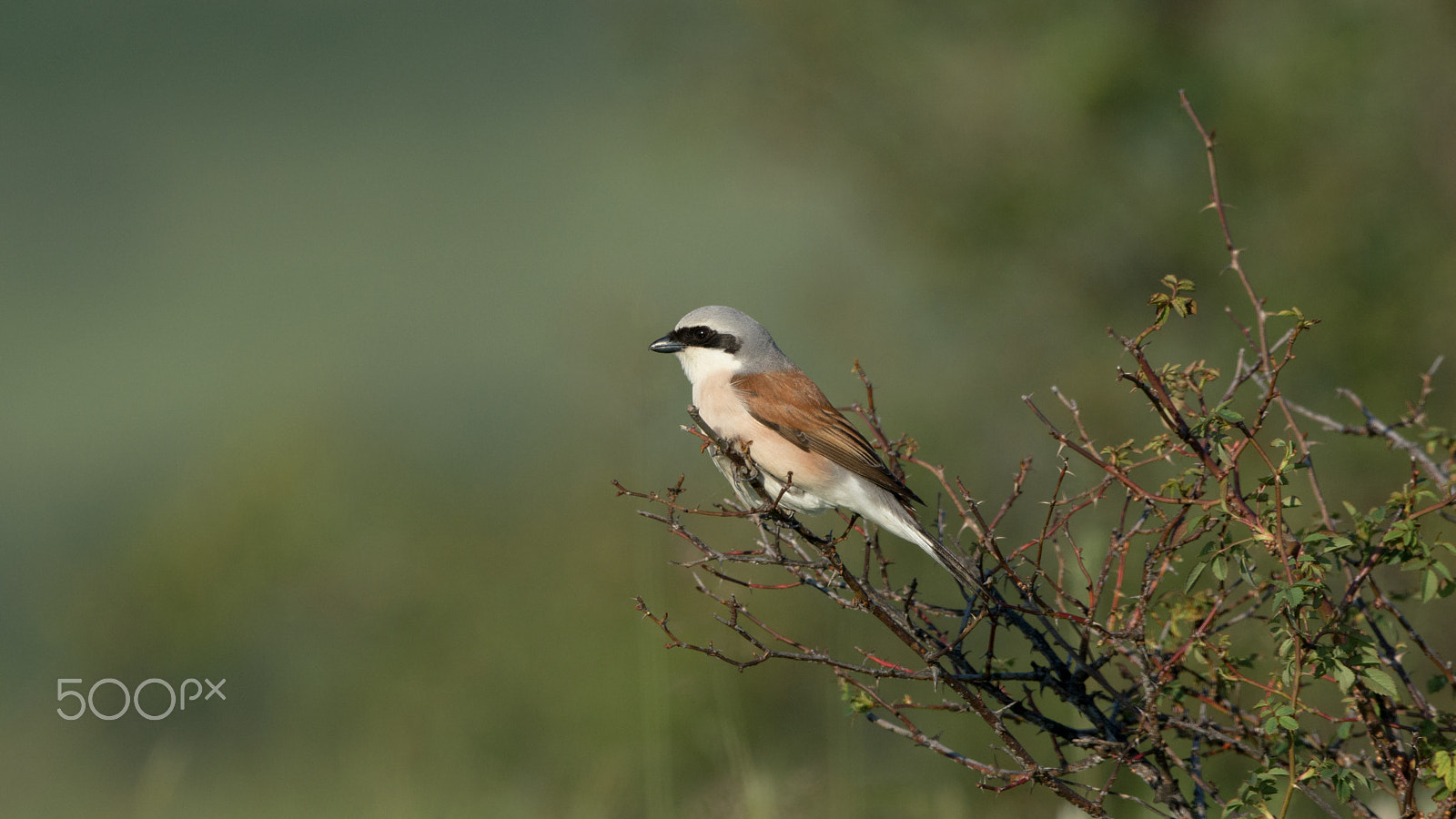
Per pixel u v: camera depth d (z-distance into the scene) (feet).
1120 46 41.81
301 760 42.86
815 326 48.78
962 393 47.19
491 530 48.47
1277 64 41.04
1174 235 42.70
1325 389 40.45
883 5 44.73
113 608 50.57
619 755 36.24
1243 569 18.89
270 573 48.80
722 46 46.96
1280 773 18.72
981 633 40.11
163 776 41.04
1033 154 44.34
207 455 56.18
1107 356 44.57
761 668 37.63
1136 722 21.17
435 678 42.01
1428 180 40.73
